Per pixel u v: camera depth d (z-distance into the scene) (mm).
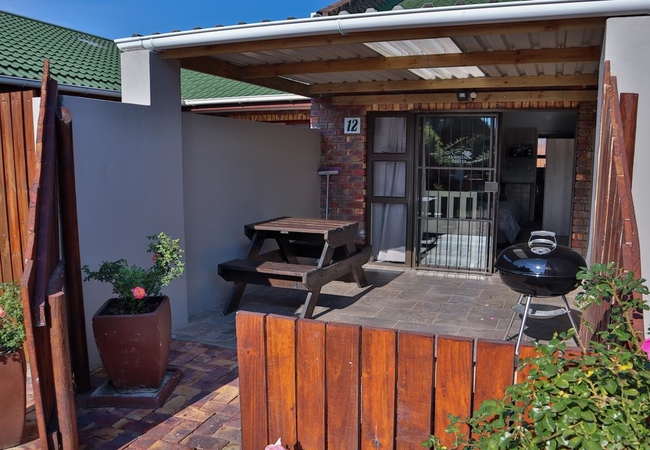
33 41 8930
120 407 3486
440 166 7371
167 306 3703
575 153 6629
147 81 4652
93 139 4062
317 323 2193
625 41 3582
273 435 2348
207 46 4676
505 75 6359
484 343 1930
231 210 6074
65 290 3643
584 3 3535
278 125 6930
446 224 7430
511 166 12570
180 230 5059
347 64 5492
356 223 5922
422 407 2051
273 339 2281
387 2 6867
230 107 9180
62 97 3799
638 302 1834
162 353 3518
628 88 3598
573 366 1804
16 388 2961
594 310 2781
